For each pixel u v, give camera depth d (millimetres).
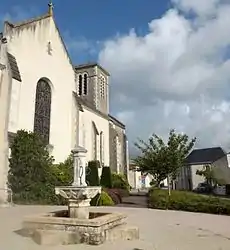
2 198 16406
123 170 40656
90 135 31250
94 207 16297
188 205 15188
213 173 40469
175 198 16016
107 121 36312
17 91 18312
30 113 20000
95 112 33188
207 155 51594
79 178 8297
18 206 15492
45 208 14484
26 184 17047
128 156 43094
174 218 11938
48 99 22344
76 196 7773
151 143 21547
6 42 18891
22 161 17156
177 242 7258
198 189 42969
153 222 10719
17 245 6500
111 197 20125
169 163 20594
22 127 19109
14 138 17547
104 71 40469
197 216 12750
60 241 6625
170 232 8680
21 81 19469
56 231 6809
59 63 23766
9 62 18406
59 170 19672
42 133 21219
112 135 37250
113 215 7781
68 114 24125
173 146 20844
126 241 7152
